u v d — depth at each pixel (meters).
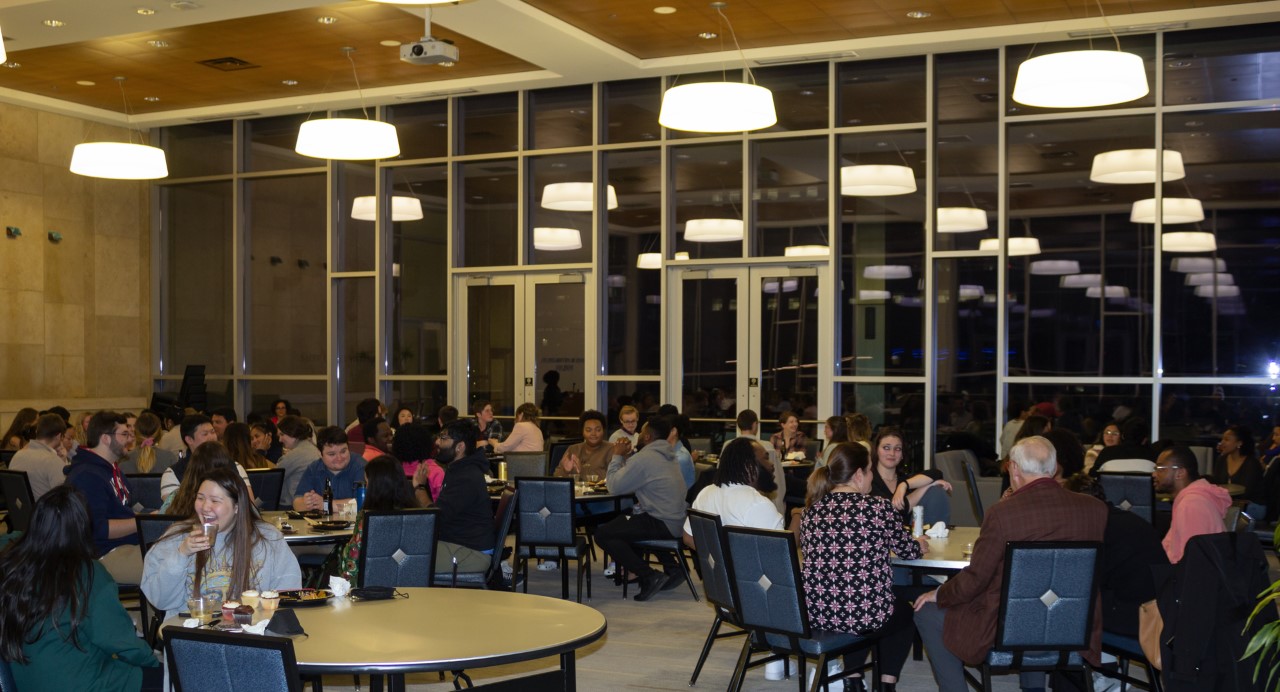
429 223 13.34
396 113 13.42
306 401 14.07
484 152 12.96
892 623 4.96
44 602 3.42
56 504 3.51
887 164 11.35
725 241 11.97
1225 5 9.68
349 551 5.41
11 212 13.50
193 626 3.48
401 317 13.49
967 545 5.54
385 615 3.82
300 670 3.11
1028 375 10.84
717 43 11.00
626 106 12.30
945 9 9.86
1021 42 10.58
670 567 8.33
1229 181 10.26
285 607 3.93
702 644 6.70
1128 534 4.94
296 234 14.15
